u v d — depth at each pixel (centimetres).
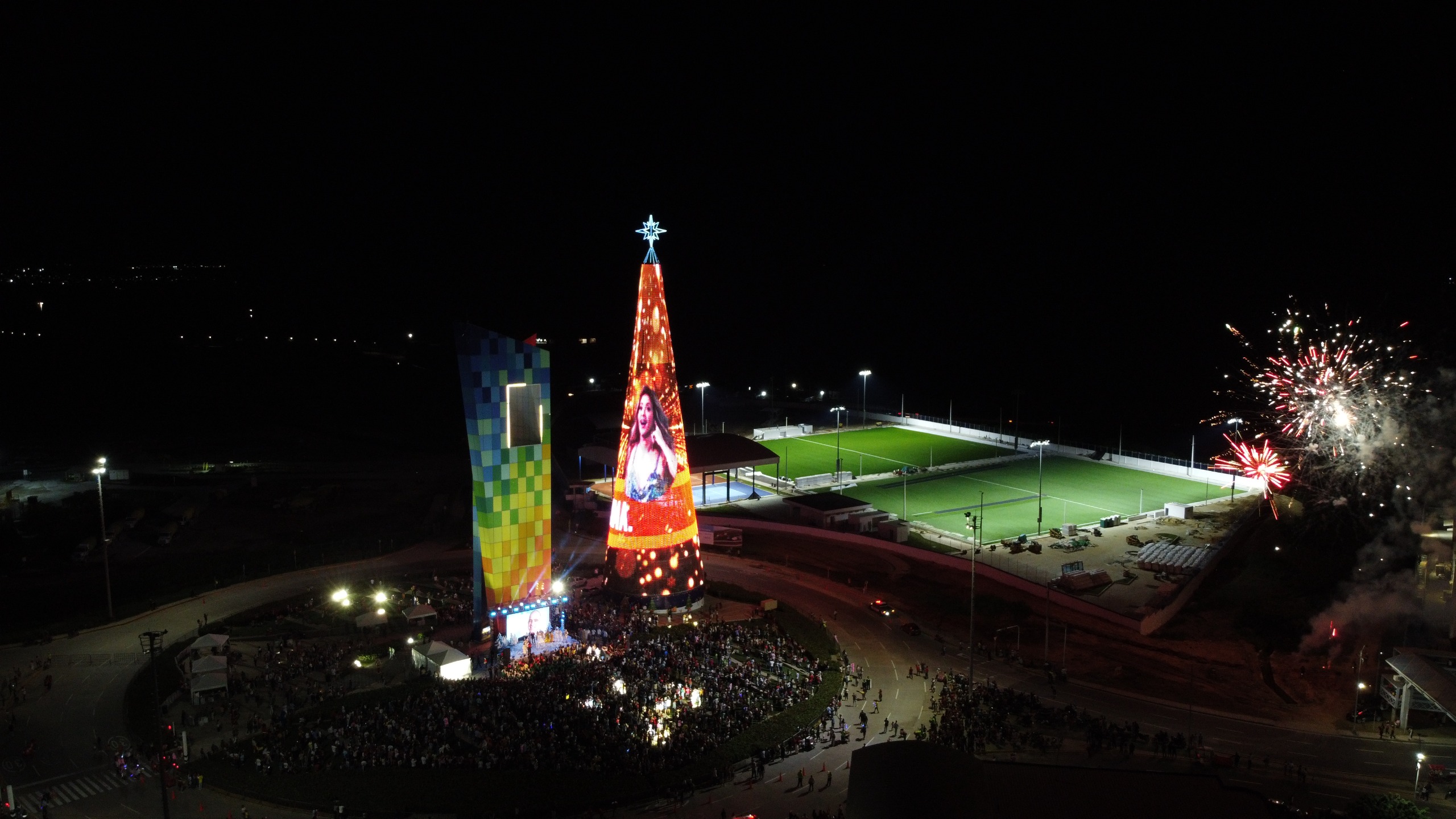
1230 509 13325
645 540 9262
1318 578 10719
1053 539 12069
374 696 7375
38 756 6612
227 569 10988
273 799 5866
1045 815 4244
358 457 17938
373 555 11550
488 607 8638
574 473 15575
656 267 8981
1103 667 8456
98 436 19575
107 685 7844
